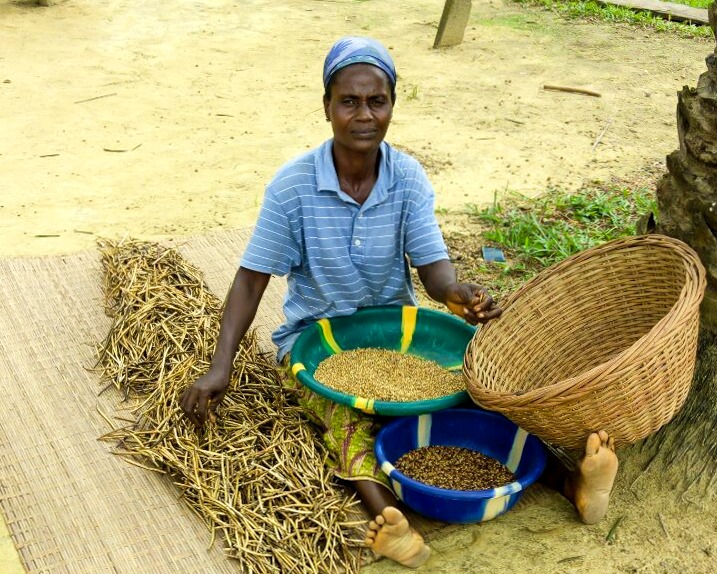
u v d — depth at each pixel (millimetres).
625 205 4918
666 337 2441
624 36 8117
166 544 2652
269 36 8008
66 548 2627
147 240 4484
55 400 3262
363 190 2938
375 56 2758
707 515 2848
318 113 6371
